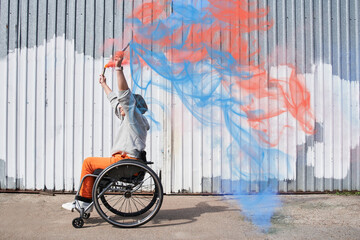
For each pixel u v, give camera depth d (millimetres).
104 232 3396
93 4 4883
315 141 4945
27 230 3439
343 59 5000
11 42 4871
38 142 4871
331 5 4996
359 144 4977
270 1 4949
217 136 4902
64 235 3307
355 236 3340
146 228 3525
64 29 4871
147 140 4859
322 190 4945
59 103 4867
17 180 4863
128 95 3529
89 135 4863
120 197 4660
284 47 4945
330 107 4969
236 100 4918
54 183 4863
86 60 4875
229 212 4105
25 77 4871
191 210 4188
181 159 4879
